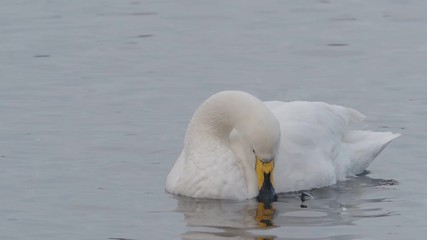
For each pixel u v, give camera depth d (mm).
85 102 19625
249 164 14992
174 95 20031
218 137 15250
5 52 23156
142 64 22203
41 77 21312
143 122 18438
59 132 17875
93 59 22609
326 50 23156
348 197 15031
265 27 25156
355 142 16844
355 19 25781
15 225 13555
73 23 25578
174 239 12953
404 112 18875
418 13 26234
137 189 15180
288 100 19734
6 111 19094
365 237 13016
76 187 15188
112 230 13344
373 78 21016
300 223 13641
